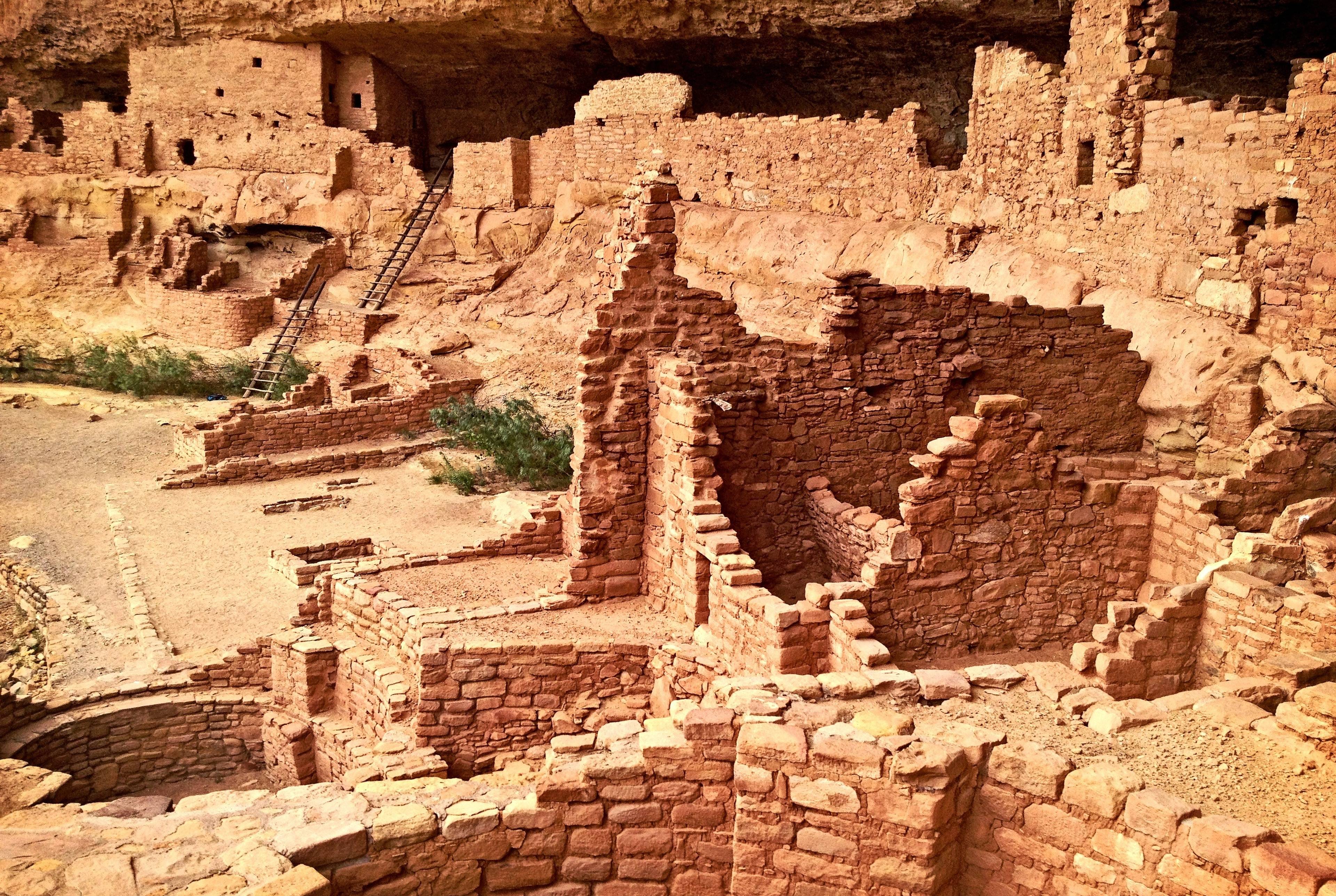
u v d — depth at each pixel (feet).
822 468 44.37
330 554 60.70
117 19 106.32
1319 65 41.39
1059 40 71.46
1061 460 35.94
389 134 108.68
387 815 21.21
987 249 60.03
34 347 103.40
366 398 83.71
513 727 37.06
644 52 87.81
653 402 40.75
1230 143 45.88
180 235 107.14
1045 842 20.68
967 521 34.63
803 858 21.42
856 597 32.89
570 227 91.56
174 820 20.77
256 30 102.68
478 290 93.30
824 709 23.04
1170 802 19.49
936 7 67.87
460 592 42.65
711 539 35.78
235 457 76.54
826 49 78.95
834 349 43.75
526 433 73.36
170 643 49.39
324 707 43.37
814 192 72.54
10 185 110.93
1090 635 36.86
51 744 41.45
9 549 62.44
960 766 20.81
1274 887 17.92
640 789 22.20
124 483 74.13
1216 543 33.83
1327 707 22.29
